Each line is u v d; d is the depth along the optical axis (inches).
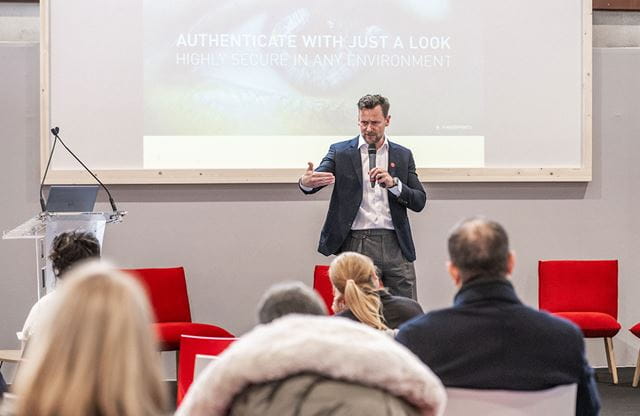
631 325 311.1
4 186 289.9
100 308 65.0
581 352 118.3
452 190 301.9
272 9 294.8
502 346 116.3
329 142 296.5
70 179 287.6
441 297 301.7
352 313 156.6
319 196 298.7
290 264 298.2
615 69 309.6
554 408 117.0
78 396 63.1
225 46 293.0
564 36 303.1
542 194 305.6
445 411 117.5
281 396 76.6
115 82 289.9
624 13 318.0
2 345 291.4
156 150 291.3
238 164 293.9
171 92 291.7
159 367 68.4
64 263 175.0
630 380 293.6
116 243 292.5
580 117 304.5
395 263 253.6
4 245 291.3
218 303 296.5
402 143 298.0
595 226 308.5
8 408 73.4
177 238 294.5
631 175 310.5
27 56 291.0
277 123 295.0
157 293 279.4
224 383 77.6
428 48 298.4
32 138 290.8
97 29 289.1
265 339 78.3
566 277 295.1
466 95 299.9
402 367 77.9
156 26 291.0
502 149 301.6
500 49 300.8
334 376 77.0
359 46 296.5
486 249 117.9
